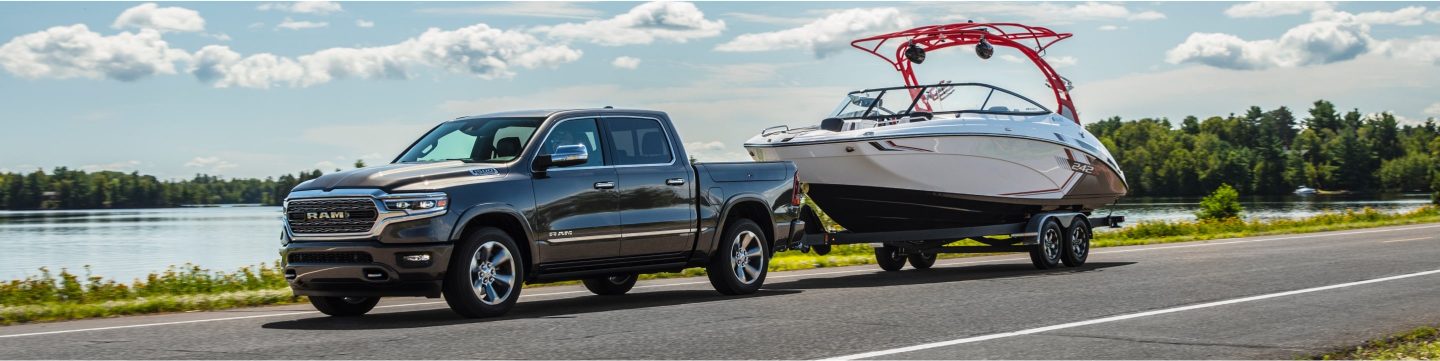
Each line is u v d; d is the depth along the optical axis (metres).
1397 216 33.66
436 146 10.86
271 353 7.65
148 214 154.12
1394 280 12.41
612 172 10.87
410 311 10.62
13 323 9.99
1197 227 28.36
